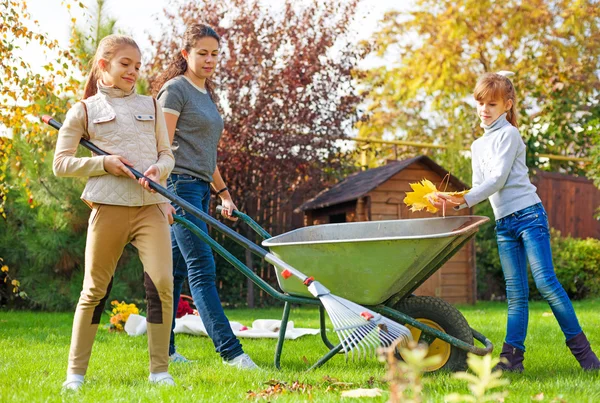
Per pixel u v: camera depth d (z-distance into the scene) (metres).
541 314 6.77
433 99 15.45
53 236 7.12
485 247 10.29
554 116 12.80
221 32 9.04
